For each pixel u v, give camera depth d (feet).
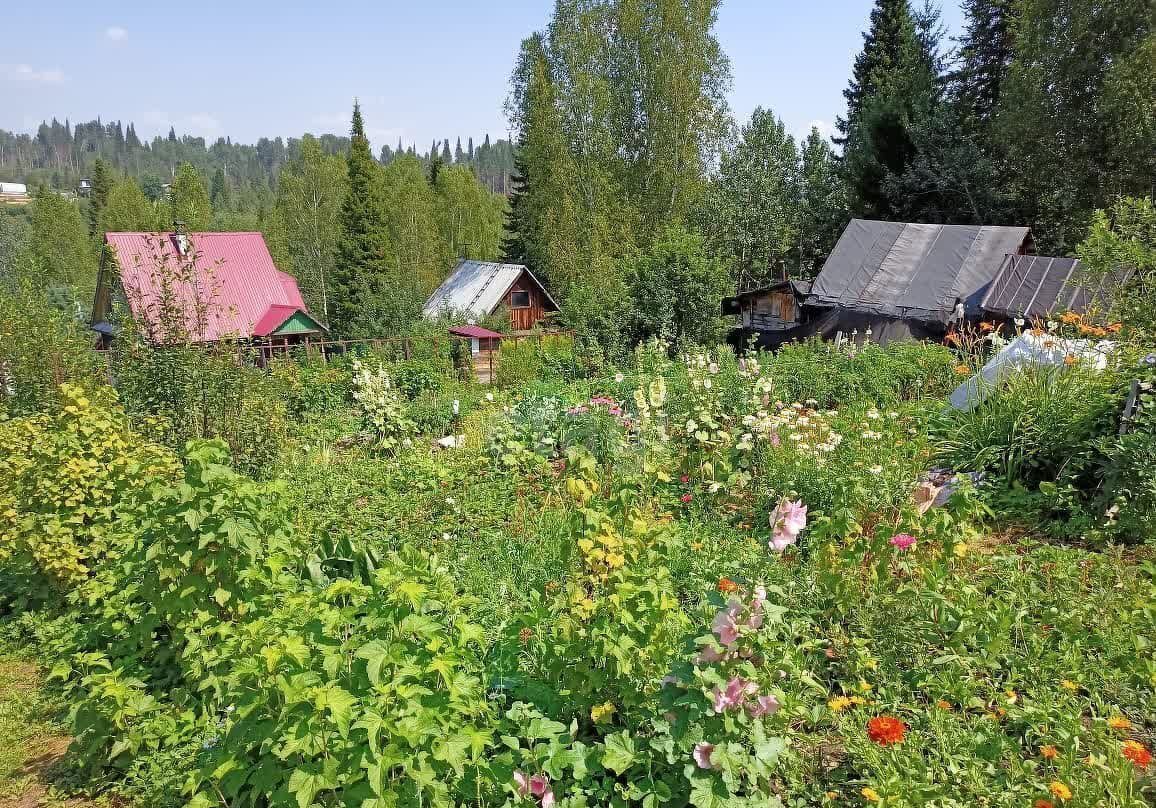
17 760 14.84
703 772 9.96
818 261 127.95
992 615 14.02
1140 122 68.18
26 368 35.45
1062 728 11.57
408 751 9.39
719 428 26.53
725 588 11.03
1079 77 74.38
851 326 65.41
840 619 15.51
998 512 21.15
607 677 11.39
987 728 11.85
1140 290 25.71
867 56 118.32
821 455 24.25
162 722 13.89
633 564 13.32
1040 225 86.38
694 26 97.60
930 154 92.53
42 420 23.79
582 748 10.87
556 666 11.87
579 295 64.23
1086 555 17.94
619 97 102.58
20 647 19.31
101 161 219.20
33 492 20.18
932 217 91.86
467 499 25.16
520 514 24.40
